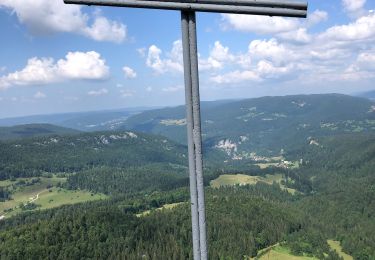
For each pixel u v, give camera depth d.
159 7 9.38
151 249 174.38
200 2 9.32
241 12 9.26
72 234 174.00
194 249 9.87
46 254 158.75
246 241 191.50
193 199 9.73
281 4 9.20
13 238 169.50
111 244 173.75
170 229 196.50
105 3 9.33
